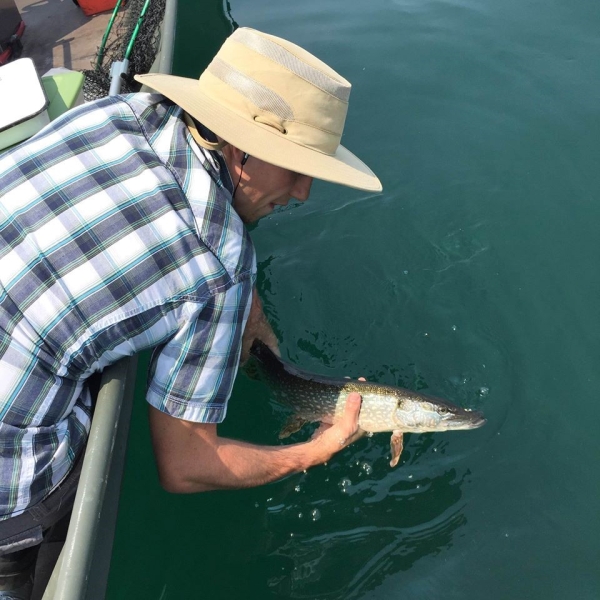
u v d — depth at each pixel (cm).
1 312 167
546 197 454
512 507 301
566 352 367
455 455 326
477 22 625
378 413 311
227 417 329
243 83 186
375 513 302
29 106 297
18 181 179
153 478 289
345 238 446
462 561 282
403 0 673
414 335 389
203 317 175
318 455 261
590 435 327
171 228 172
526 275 410
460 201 462
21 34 534
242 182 197
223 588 270
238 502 298
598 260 409
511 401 350
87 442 190
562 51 577
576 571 274
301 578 277
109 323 168
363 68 580
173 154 183
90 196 173
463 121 522
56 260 168
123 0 570
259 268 424
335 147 202
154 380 183
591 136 490
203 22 671
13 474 168
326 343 387
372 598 271
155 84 194
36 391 169
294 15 667
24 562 191
